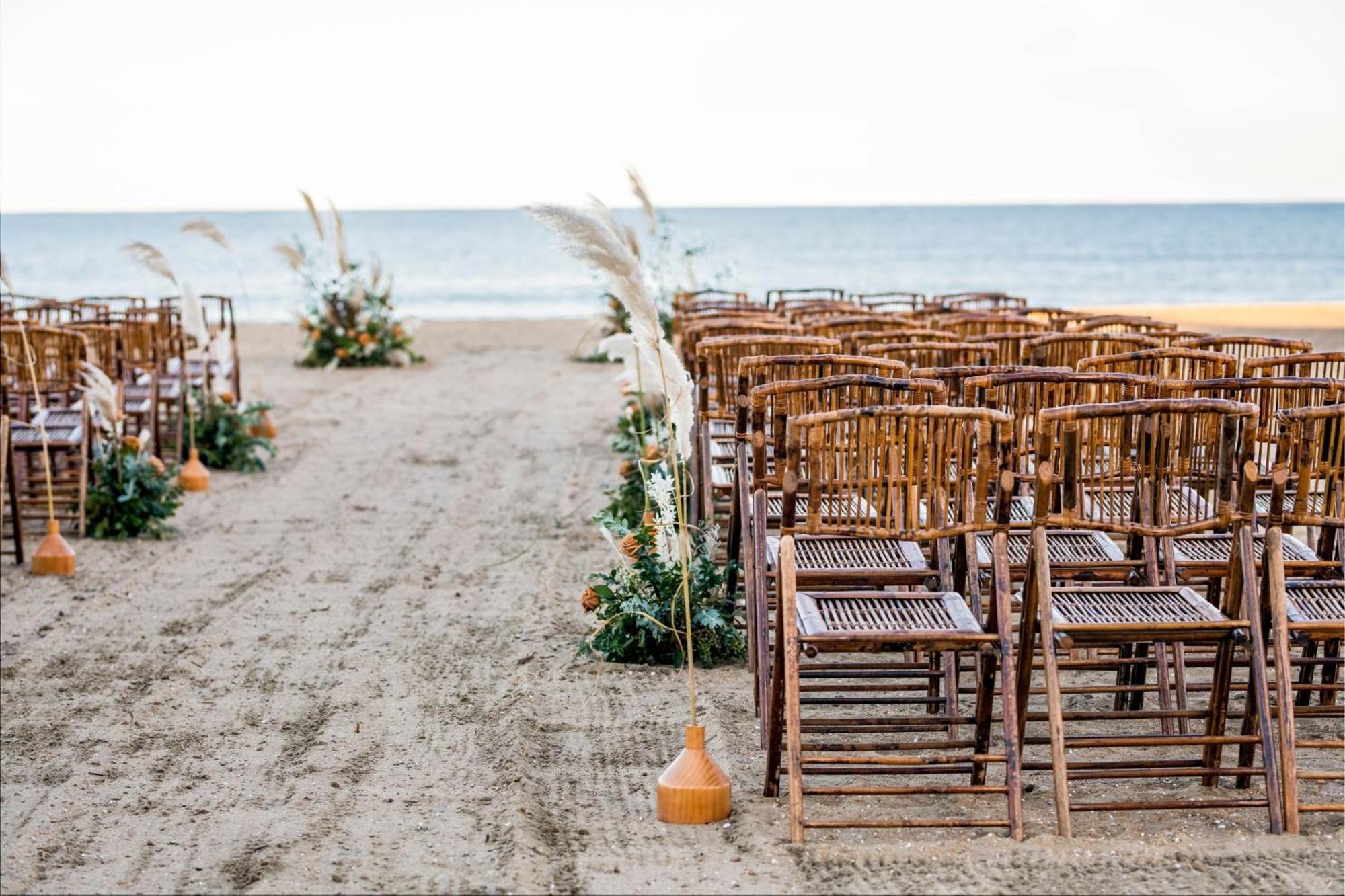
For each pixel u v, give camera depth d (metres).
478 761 4.49
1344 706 4.34
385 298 18.44
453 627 6.19
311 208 17.78
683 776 3.92
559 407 13.88
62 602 6.68
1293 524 3.94
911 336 6.93
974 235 78.94
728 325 7.77
